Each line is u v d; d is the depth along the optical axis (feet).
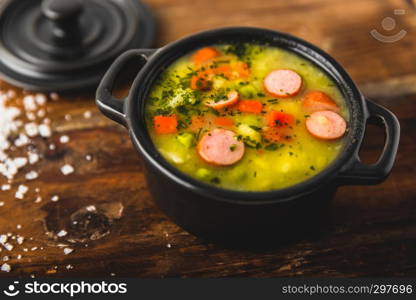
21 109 1.45
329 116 1.17
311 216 1.17
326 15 1.66
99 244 1.24
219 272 1.21
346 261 1.23
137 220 1.28
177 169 1.08
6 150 1.38
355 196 1.32
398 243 1.25
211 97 1.21
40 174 1.34
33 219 1.27
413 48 1.59
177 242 1.25
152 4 1.68
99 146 1.39
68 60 1.48
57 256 1.22
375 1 1.70
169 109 1.18
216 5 1.68
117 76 1.19
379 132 1.42
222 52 1.28
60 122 1.43
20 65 1.47
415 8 1.68
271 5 1.68
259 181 1.11
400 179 1.34
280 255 1.24
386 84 1.51
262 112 1.19
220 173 1.11
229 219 1.11
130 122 1.12
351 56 1.57
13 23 1.56
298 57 1.27
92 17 1.58
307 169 1.12
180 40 1.26
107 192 1.32
